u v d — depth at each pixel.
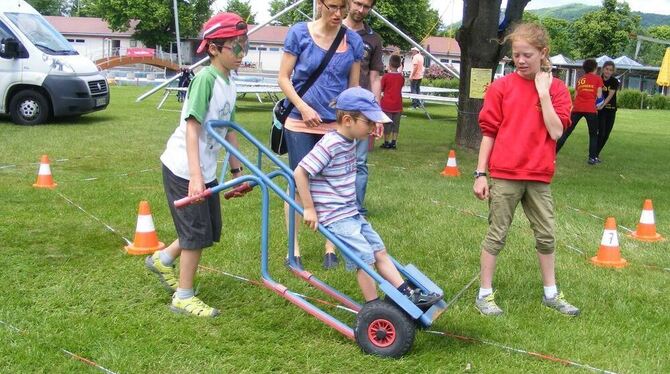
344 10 4.39
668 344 3.71
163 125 13.52
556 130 3.90
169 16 54.31
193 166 3.58
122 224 5.67
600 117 11.14
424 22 47.69
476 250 5.29
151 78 36.41
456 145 11.91
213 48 3.69
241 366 3.27
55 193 6.73
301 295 4.18
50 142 10.41
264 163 9.33
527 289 4.48
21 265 4.54
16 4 13.54
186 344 3.49
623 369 3.37
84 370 3.16
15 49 12.76
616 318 4.06
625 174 10.03
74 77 13.17
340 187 3.57
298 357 3.38
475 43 10.92
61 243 5.09
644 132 18.58
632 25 58.75
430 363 3.37
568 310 4.08
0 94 12.75
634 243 5.86
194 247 3.76
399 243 5.42
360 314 3.42
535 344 3.62
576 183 8.95
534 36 3.84
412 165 9.77
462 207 6.84
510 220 4.05
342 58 4.52
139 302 4.02
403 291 3.48
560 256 5.33
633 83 48.28
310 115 4.35
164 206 6.34
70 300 3.98
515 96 3.95
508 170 3.96
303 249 5.13
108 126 12.99
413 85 22.48
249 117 16.48
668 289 4.66
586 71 10.84
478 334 3.74
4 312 3.74
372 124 3.49
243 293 4.21
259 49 58.00
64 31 60.06
